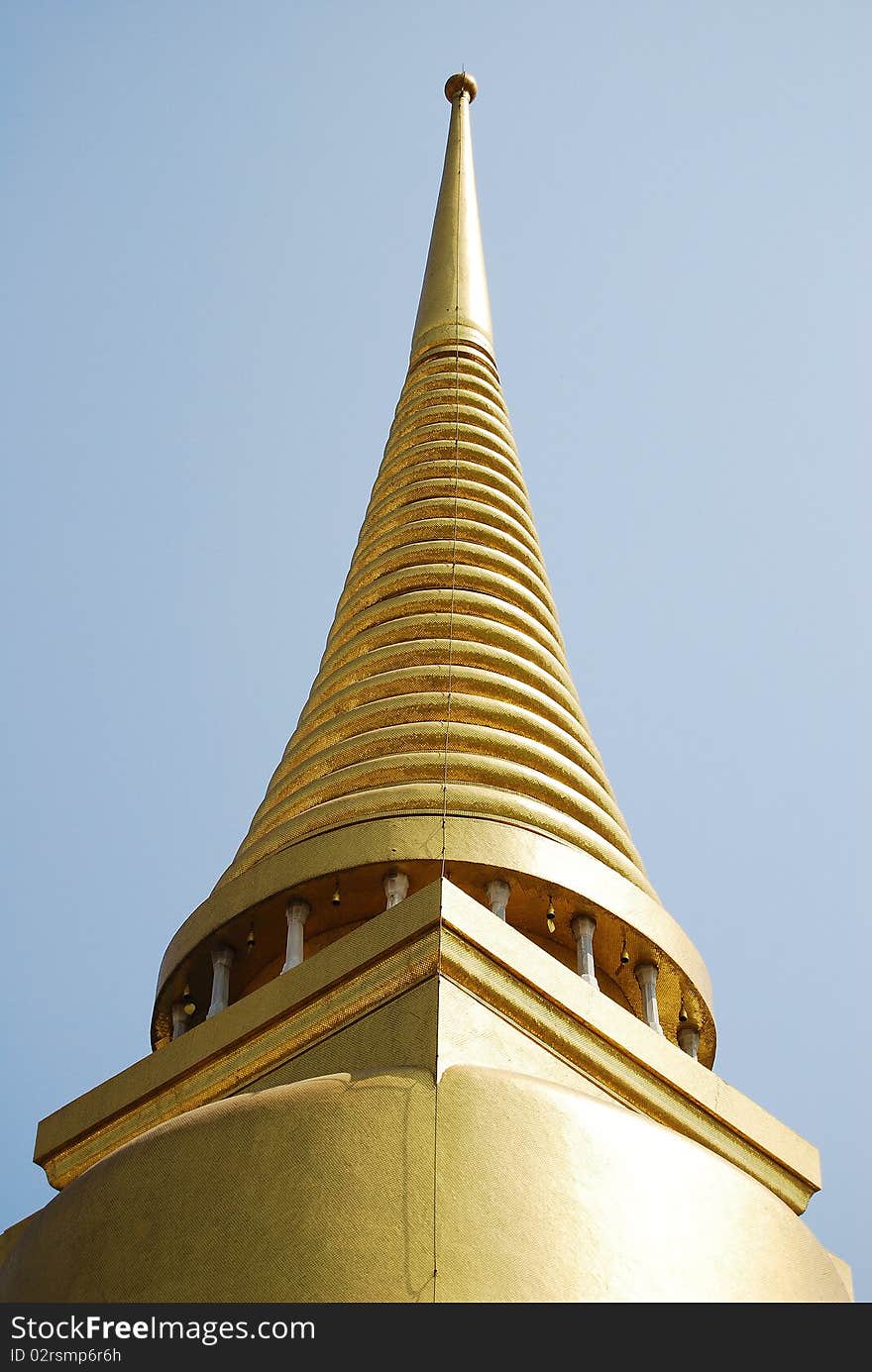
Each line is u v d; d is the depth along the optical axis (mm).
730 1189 17719
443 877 18500
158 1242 15852
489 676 24656
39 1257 16688
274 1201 15648
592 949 21344
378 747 23297
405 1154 15695
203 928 22000
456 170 39500
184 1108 19469
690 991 22578
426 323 35156
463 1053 17172
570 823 22531
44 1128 20719
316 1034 18422
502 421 32562
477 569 27469
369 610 27000
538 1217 15664
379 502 30203
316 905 21562
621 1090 19062
